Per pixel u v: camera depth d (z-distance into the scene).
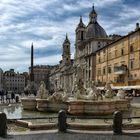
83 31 135.62
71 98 31.31
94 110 26.44
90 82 37.56
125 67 72.44
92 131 17.84
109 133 17.27
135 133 17.33
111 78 83.25
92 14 129.25
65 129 17.95
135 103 42.00
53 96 29.62
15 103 41.78
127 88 65.31
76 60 135.00
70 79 154.50
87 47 117.75
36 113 29.64
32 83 91.50
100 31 126.19
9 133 17.30
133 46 69.19
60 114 17.97
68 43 195.25
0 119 16.86
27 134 17.03
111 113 27.28
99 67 94.75
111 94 33.91
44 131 17.83
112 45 82.75
